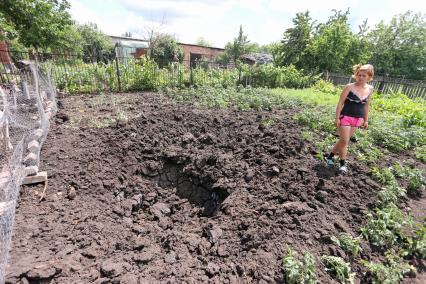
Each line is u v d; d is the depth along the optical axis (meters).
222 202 4.13
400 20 33.62
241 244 3.05
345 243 2.95
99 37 37.19
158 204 4.40
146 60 12.85
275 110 8.49
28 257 2.61
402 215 3.48
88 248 2.88
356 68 4.11
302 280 2.41
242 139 5.89
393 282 2.51
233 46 42.69
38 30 14.51
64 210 3.48
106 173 4.57
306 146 5.36
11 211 2.85
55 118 6.57
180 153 5.35
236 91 11.50
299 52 22.17
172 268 2.70
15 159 3.53
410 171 4.49
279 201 3.77
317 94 12.01
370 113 8.68
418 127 7.07
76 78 11.19
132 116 7.06
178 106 8.50
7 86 7.53
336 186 4.07
